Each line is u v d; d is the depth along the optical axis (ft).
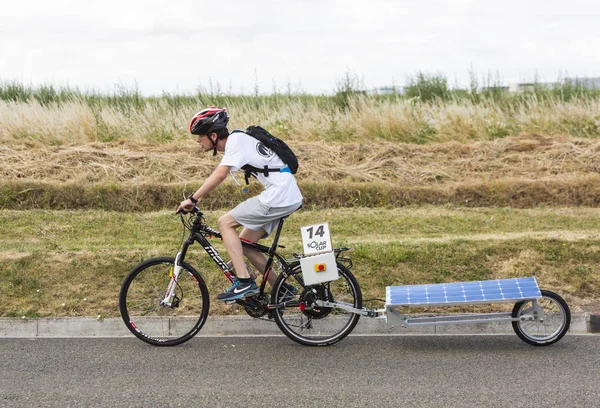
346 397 16.15
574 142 44.50
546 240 27.35
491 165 42.24
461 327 21.83
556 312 20.81
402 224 33.50
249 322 22.00
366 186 37.73
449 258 26.27
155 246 28.45
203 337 21.54
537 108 51.93
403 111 49.90
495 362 18.69
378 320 22.04
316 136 47.85
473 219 34.27
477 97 56.65
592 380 17.19
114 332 22.12
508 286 20.10
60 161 41.50
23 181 36.99
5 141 44.91
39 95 55.98
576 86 58.54
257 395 16.33
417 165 42.29
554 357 19.08
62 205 36.63
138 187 37.09
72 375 17.90
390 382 17.16
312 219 34.47
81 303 23.36
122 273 25.14
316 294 20.22
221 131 20.07
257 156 19.57
